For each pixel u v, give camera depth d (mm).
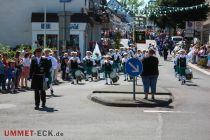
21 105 17328
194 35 58500
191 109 17000
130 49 36969
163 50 59781
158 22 79062
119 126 13156
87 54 31469
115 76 28141
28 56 24266
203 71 41719
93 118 14539
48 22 47531
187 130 12680
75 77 29125
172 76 34312
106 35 70875
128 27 82375
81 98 19766
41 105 17344
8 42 50375
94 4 56750
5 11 50188
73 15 47500
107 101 17750
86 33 49688
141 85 25188
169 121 14180
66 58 30828
